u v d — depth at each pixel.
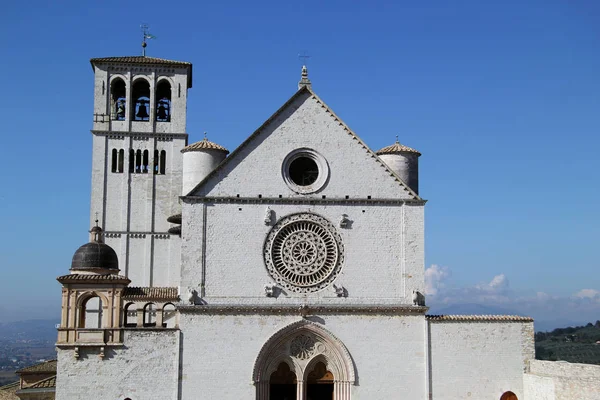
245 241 64.50
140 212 98.38
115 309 61.97
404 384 63.72
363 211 66.00
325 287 64.62
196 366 62.00
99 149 98.56
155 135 99.50
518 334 64.94
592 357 159.00
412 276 65.44
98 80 99.25
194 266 63.72
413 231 66.06
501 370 64.44
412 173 74.06
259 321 63.25
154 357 61.62
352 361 63.59
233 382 62.19
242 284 63.91
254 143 65.88
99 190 98.00
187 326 62.44
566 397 57.47
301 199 65.38
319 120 66.81
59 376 60.44
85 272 63.44
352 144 66.75
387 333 64.25
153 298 64.19
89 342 60.84
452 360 64.19
